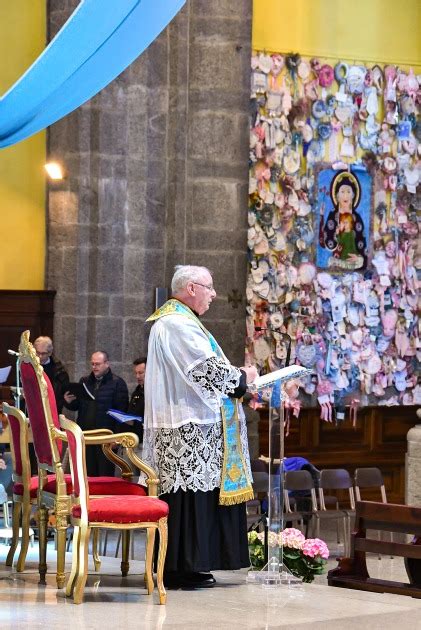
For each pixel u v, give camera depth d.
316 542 10.23
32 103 12.96
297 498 15.59
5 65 17.02
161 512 8.61
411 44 18.84
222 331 17.33
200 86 17.14
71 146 16.75
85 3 10.62
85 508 8.44
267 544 10.17
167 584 9.16
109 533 14.59
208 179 17.20
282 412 9.43
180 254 17.06
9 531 11.66
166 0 10.66
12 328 16.86
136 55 11.99
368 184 18.55
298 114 18.00
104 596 8.68
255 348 17.61
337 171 18.31
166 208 17.05
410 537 16.36
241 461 9.28
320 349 18.11
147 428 9.27
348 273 18.42
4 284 17.00
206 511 9.11
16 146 17.06
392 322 18.69
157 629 7.53
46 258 17.08
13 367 16.78
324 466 18.42
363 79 18.47
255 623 7.79
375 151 18.56
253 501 14.41
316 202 18.17
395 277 18.73
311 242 18.11
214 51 17.16
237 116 17.28
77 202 16.73
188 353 9.02
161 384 9.16
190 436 9.09
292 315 17.83
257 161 17.72
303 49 18.14
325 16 18.28
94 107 16.69
